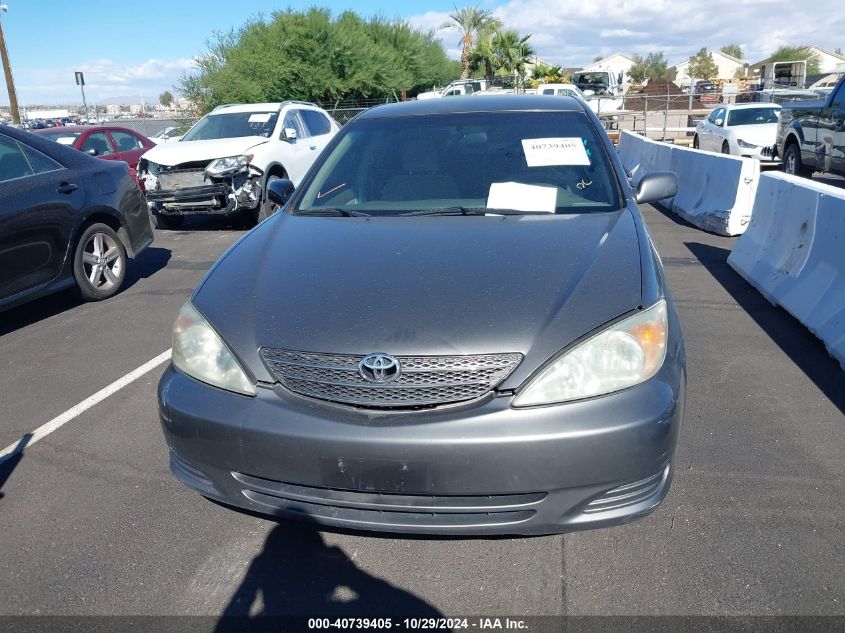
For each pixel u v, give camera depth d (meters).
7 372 4.68
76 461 3.45
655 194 3.70
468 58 40.66
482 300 2.48
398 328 2.39
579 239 2.92
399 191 3.61
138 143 13.24
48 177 5.76
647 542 2.70
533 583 2.51
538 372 2.29
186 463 2.59
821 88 28.31
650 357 2.39
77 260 5.99
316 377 2.38
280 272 2.82
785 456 3.29
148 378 4.48
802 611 2.34
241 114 10.59
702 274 6.59
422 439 2.24
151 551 2.75
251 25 29.36
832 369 4.28
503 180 3.56
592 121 3.95
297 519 2.45
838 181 13.56
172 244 8.92
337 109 28.81
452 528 2.33
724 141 15.88
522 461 2.23
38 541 2.83
